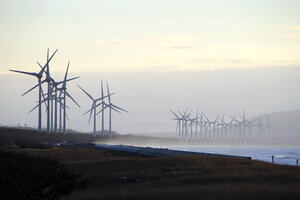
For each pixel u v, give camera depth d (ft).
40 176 264.31
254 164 278.87
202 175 234.79
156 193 174.29
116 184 239.91
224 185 189.88
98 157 476.95
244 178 211.61
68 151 554.87
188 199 154.20
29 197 202.59
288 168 254.27
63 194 220.23
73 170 322.34
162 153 458.50
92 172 314.35
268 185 183.11
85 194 201.77
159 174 257.14
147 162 331.16
